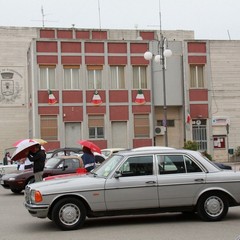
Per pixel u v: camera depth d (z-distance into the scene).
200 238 9.62
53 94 36.88
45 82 37.00
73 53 37.50
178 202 11.26
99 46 37.97
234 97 39.56
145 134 38.16
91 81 37.78
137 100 38.03
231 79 39.59
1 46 43.41
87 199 10.86
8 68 43.34
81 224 10.91
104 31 47.44
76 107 37.25
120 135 37.91
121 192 10.98
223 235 9.88
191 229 10.62
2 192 21.62
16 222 12.34
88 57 37.72
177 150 11.60
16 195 19.94
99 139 37.44
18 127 43.00
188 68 38.91
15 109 43.06
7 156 34.34
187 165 11.48
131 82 38.22
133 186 11.04
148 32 48.81
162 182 11.18
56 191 10.79
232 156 38.97
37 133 36.44
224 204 11.51
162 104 38.66
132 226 11.20
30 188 11.02
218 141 39.00
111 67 38.16
